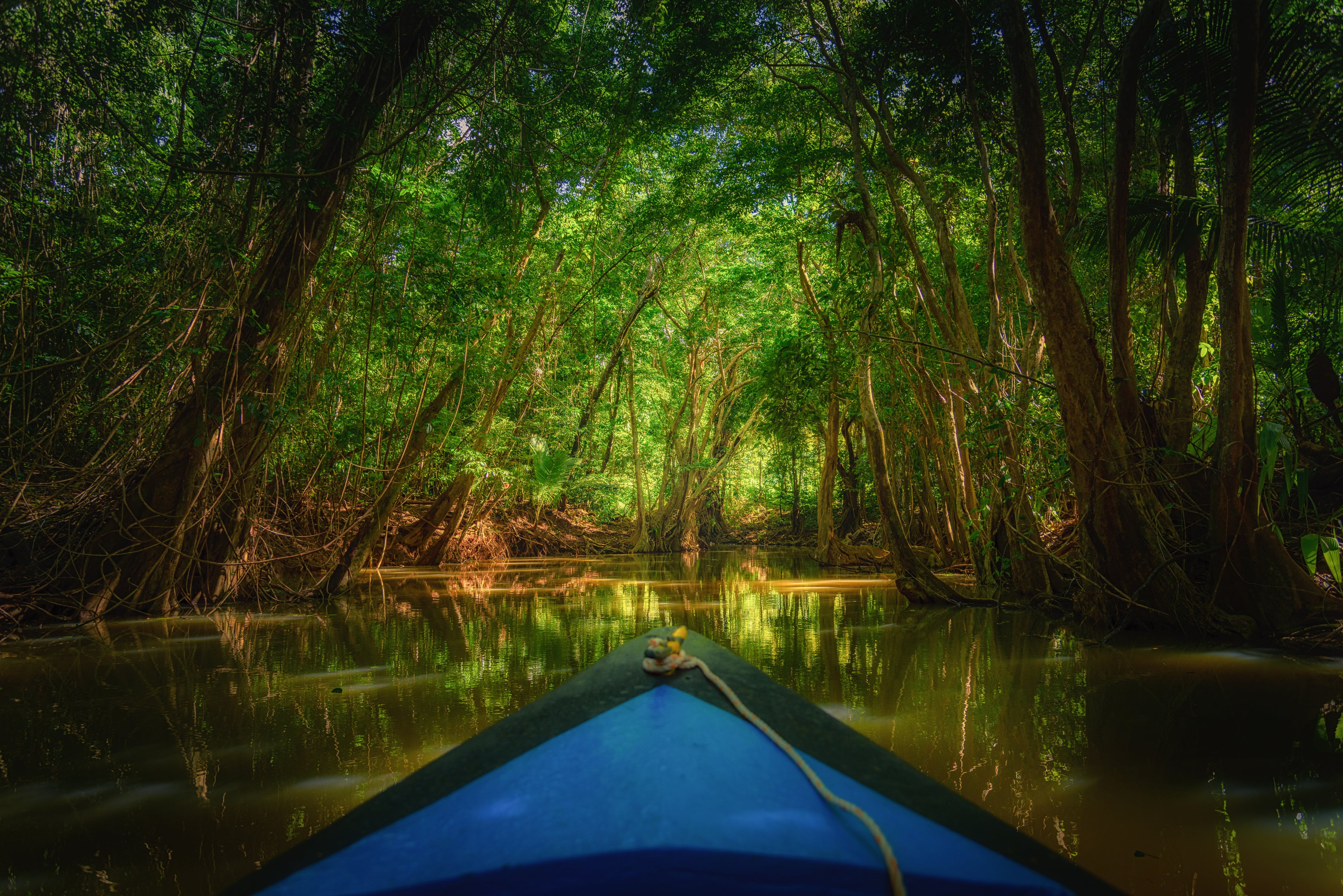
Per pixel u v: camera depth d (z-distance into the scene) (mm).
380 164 10070
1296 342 7836
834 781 1341
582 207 14789
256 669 5715
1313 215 8070
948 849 1196
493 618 8453
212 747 3730
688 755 1330
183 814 2869
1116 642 6535
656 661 1727
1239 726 3914
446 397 11961
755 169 13727
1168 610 6898
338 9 8609
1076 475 7441
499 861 1095
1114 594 7133
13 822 2816
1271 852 2443
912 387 12273
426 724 4055
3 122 7848
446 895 1076
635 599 10328
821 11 11773
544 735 1516
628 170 15570
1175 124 8094
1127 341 7676
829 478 17109
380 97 9180
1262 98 7004
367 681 5191
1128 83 7145
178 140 8016
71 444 9070
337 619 8594
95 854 2527
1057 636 6910
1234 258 6578
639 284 20656
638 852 1061
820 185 12812
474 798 1327
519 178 12438
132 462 9086
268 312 8961
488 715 4199
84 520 9023
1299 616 6461
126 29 8016
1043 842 2533
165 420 9555
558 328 16266
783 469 27688
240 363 8789
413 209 11047
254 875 1210
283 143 8992
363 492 13758
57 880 2340
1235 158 6445
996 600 9445
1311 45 6652
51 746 3781
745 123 13703
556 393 19781
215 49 9062
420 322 11367
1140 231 8023
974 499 11062
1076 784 3066
